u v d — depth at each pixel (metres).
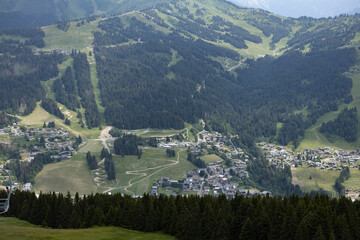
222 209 163.25
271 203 163.25
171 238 152.25
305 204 160.62
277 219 146.88
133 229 163.50
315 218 142.38
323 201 165.12
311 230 141.25
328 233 138.62
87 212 172.50
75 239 132.62
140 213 164.50
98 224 169.00
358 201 171.25
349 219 146.62
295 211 148.25
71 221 171.00
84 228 165.00
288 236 141.25
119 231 156.12
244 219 153.50
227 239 147.00
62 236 133.88
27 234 128.25
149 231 162.62
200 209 170.00
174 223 158.12
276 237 143.12
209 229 151.62
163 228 162.50
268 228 144.75
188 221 151.62
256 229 144.88
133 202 174.88
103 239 139.12
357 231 141.25
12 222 173.00
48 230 142.00
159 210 170.88
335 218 144.38
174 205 166.25
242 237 144.75
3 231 127.75
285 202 171.75
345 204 158.50
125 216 166.75
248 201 161.75
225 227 147.12
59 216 174.50
